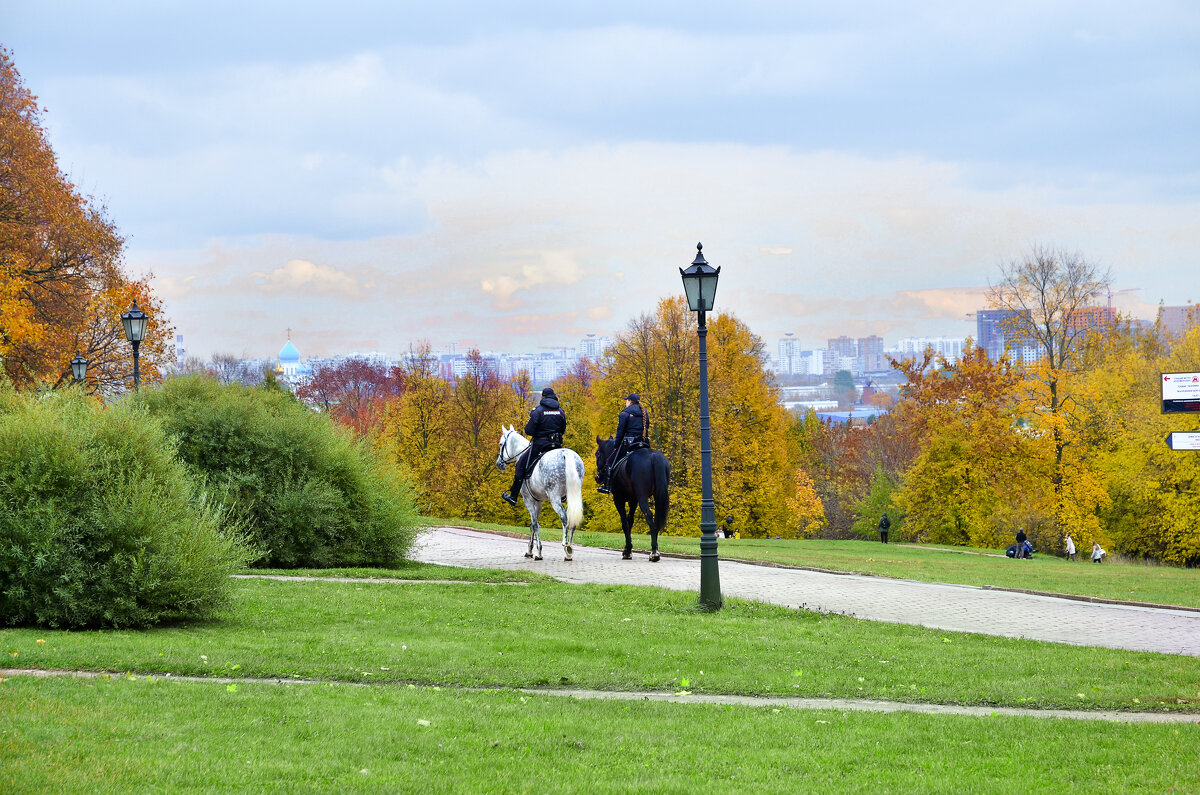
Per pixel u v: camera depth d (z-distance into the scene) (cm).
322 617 1468
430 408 6406
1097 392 5184
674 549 2695
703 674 1146
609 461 2344
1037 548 5169
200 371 2406
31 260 4122
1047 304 5819
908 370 5428
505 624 1473
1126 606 1942
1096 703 1037
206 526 1420
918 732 870
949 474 5206
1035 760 782
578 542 2823
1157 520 4988
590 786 686
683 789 684
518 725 854
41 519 1284
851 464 7681
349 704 905
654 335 5278
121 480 1344
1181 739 858
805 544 4025
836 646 1365
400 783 673
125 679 960
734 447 5078
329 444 2214
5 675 955
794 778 723
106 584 1291
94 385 4053
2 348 3566
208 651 1141
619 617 1567
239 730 792
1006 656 1323
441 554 2484
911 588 2073
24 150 4106
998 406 5219
